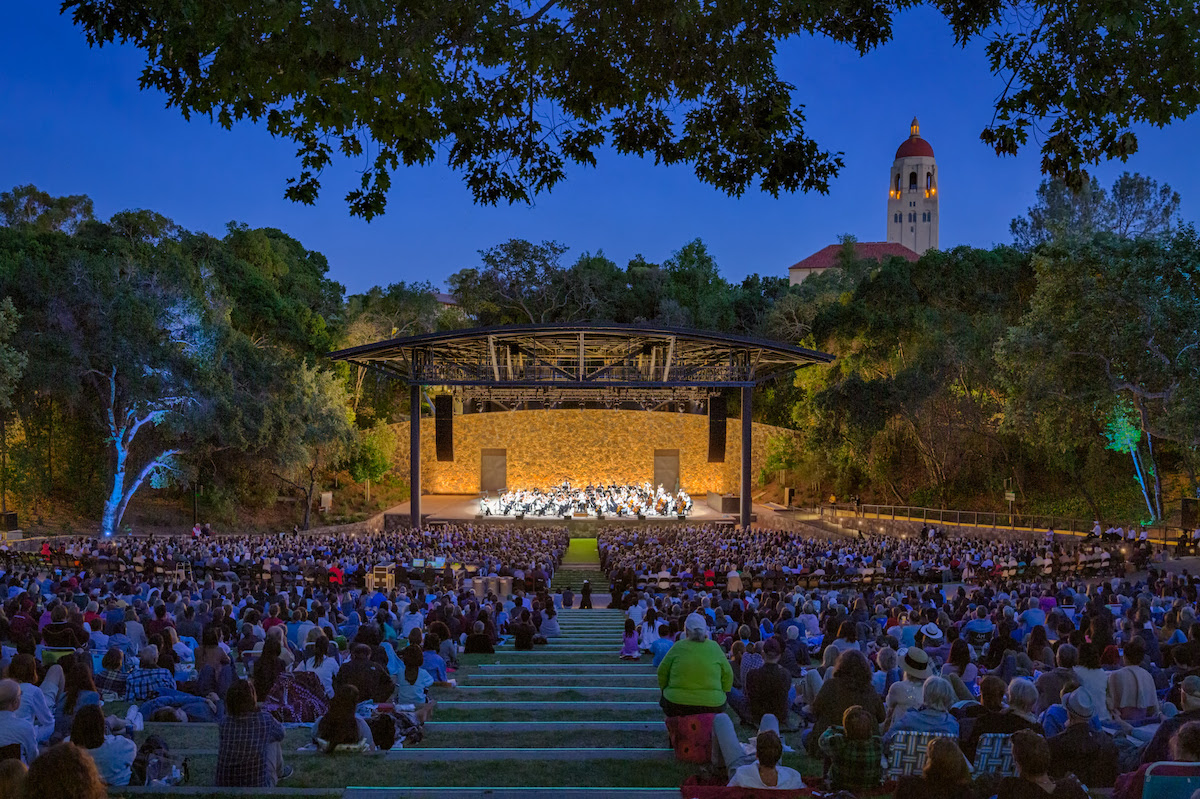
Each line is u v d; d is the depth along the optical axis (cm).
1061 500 4644
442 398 4866
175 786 654
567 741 894
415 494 4569
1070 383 3566
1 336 3572
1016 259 5078
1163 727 663
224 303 4897
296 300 6438
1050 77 1019
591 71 1091
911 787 521
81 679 788
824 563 2906
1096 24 882
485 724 949
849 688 754
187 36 863
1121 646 1095
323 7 781
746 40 1041
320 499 5747
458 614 1702
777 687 877
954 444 4928
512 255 7956
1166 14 857
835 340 5441
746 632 1262
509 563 3188
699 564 2941
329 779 711
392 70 873
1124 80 980
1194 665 953
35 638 1250
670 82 1093
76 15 908
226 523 5034
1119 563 2992
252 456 4953
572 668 1408
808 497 6022
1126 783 566
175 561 2853
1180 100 958
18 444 4238
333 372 5953
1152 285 3278
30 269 4028
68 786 400
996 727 666
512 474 6431
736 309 8106
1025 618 1477
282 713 962
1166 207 6159
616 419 6450
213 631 1054
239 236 6469
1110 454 4500
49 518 4341
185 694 984
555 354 5209
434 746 874
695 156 1132
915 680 756
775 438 6297
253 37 853
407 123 977
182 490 5047
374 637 1143
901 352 5256
